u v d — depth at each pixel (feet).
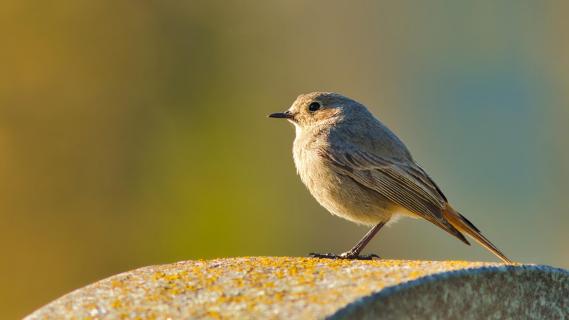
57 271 51.03
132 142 59.00
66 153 55.83
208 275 18.84
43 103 56.85
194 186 58.13
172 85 62.95
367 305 16.16
